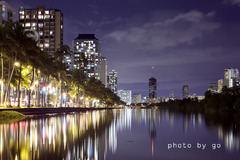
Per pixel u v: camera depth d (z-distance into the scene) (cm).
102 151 1587
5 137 2108
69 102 14000
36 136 2189
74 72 13175
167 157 1452
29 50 6147
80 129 2859
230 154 1529
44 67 7875
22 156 1362
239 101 9362
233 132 2688
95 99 17488
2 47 5638
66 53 10969
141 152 1593
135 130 2967
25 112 5569
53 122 3856
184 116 6719
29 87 7381
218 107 10869
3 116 4388
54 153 1465
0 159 1284
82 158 1365
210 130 2925
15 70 7125
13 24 5956
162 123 4138
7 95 6269
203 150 1673
